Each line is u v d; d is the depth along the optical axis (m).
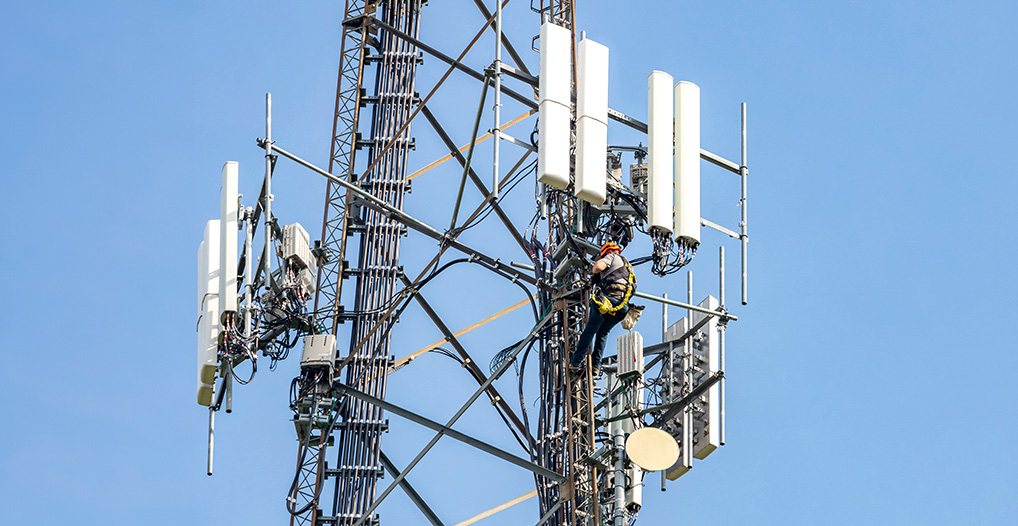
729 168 88.81
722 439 89.62
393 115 114.81
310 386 96.06
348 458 104.31
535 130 88.00
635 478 88.75
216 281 89.31
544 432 91.50
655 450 85.12
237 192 90.25
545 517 87.12
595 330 86.88
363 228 110.62
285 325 91.12
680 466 89.69
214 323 88.62
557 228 93.12
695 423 91.00
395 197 112.19
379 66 116.50
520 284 95.88
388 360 107.06
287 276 91.31
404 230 111.12
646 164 90.88
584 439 88.88
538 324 90.81
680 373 90.88
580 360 88.38
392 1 119.44
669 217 85.56
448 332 106.81
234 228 89.44
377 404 94.38
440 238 91.19
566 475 88.75
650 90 87.50
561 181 83.69
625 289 85.94
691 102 87.56
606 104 86.12
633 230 89.88
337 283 107.44
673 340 91.50
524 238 95.50
